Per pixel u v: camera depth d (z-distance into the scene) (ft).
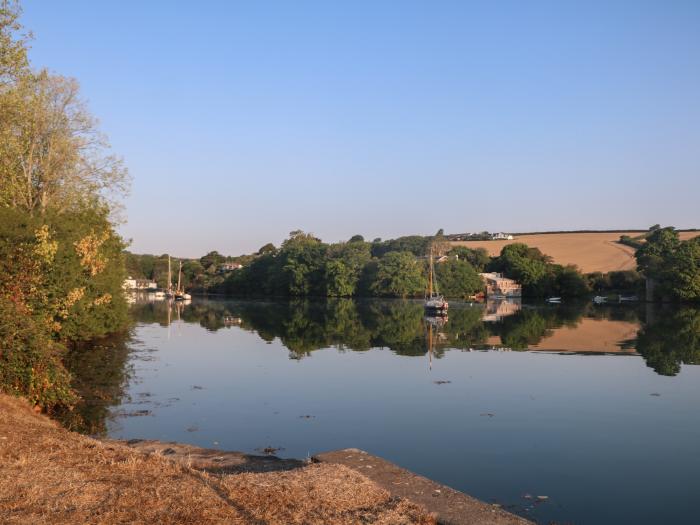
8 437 33.68
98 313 115.65
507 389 77.71
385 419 60.90
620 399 71.87
